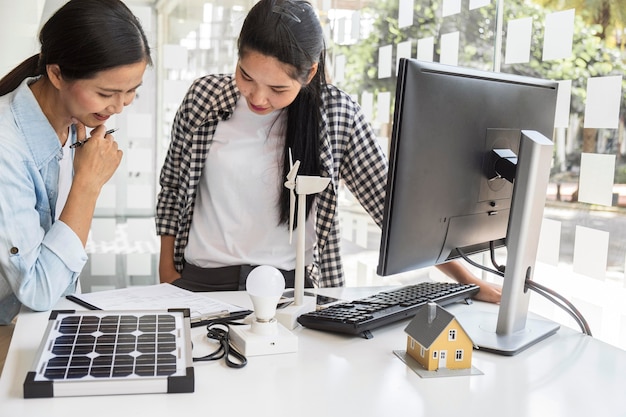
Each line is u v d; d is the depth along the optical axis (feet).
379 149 5.92
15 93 4.61
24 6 8.43
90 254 8.87
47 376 3.11
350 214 9.22
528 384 3.46
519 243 4.02
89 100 4.38
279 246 5.81
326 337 4.08
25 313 4.36
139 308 4.45
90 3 4.26
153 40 8.73
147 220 8.99
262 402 3.11
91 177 4.67
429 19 7.35
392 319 4.25
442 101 3.87
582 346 4.10
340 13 9.15
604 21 5.19
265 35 4.52
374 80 8.50
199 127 5.64
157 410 2.99
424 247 4.12
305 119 5.47
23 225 4.30
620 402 3.27
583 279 5.39
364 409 3.08
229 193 5.67
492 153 4.27
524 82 4.46
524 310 4.18
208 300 4.69
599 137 5.25
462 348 3.62
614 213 5.16
